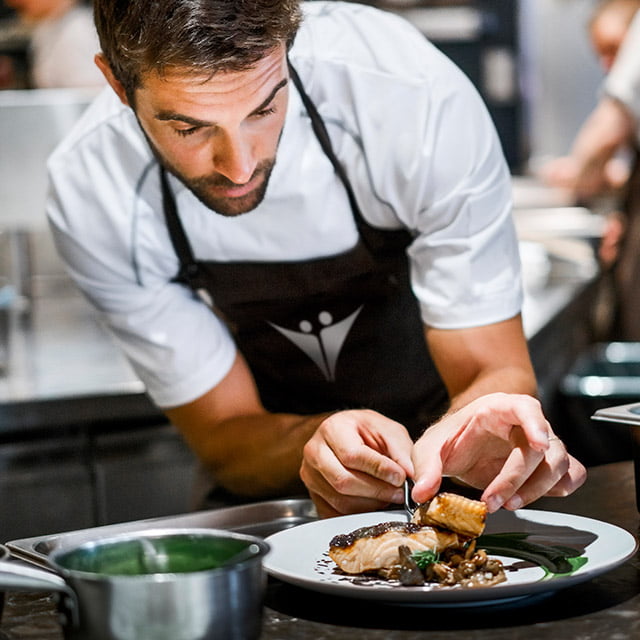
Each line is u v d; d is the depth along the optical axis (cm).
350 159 180
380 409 212
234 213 158
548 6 610
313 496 153
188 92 139
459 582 115
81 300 410
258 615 96
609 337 427
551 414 346
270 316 202
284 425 188
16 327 353
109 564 100
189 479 264
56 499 254
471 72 618
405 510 145
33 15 475
